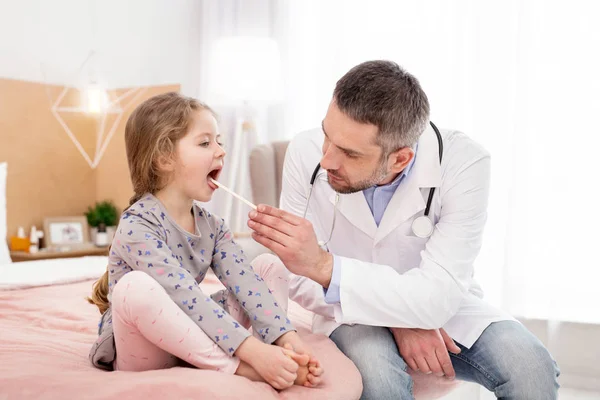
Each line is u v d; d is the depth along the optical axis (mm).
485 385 1470
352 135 1303
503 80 2760
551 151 2639
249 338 1172
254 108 3359
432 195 1461
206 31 3582
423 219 1449
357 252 1572
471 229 1451
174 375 1083
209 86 3547
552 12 2631
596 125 2570
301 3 3328
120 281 1134
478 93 2811
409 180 1467
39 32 3355
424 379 1485
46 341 1472
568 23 2609
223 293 1404
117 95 3641
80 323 1689
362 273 1345
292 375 1125
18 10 3264
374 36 3074
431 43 2941
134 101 3598
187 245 1319
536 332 2715
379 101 1289
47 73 3406
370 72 1332
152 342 1135
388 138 1311
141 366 1197
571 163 2607
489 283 2799
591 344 2613
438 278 1372
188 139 1325
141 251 1217
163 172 1331
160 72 3744
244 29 3502
